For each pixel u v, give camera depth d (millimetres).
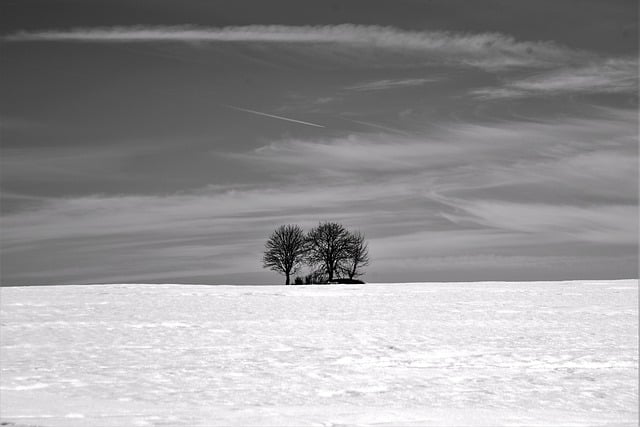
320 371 19984
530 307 39719
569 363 21219
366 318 34125
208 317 34625
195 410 14586
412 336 27422
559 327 30188
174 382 18250
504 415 14258
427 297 47750
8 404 15078
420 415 14164
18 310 37969
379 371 20000
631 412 14953
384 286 61844
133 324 31469
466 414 14320
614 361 21562
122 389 17234
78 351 23625
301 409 14820
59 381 18266
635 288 55250
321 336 27531
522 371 19953
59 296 47688
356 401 15984
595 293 50156
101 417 13688
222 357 22422
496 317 34375
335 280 96250
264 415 14023
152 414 14062
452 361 21703
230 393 16812
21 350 23812
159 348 24328
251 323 31969
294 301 44844
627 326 30531
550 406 15539
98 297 47094
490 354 23000
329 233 96062
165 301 44250
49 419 13469
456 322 32219
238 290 55656
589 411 14977
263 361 21672
